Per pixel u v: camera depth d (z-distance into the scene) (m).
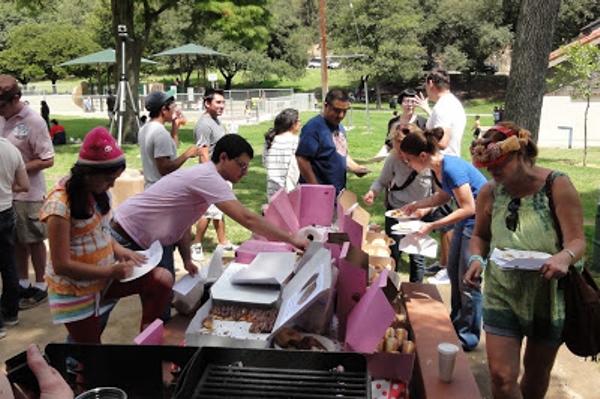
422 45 51.59
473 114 41.38
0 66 50.56
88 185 2.98
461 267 4.17
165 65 58.66
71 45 50.72
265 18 24.53
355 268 2.73
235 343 2.48
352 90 56.69
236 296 2.86
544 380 2.94
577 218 2.63
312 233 3.80
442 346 2.72
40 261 5.36
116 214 3.53
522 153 2.71
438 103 5.52
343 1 49.16
